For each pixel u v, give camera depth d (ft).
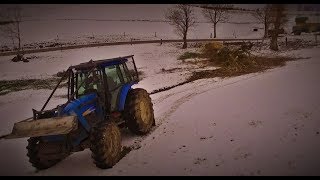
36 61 94.38
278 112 28.68
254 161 19.72
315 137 22.12
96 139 20.77
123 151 24.53
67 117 20.25
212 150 22.26
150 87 51.57
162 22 194.59
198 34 166.81
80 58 96.99
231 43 108.58
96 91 24.43
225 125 27.02
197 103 35.91
